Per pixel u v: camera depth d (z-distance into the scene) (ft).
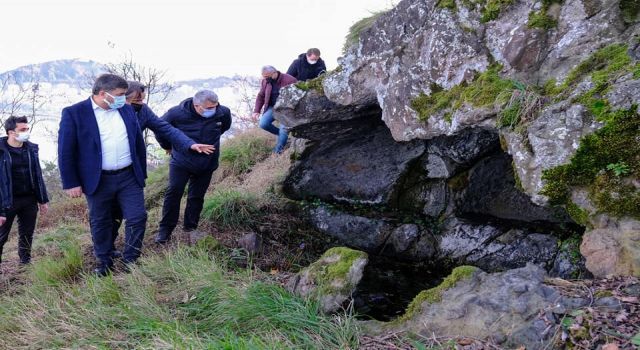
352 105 14.19
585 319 7.45
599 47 9.33
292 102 14.90
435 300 9.32
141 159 13.43
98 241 12.96
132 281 11.93
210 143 15.14
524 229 14.47
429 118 11.55
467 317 8.70
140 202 13.20
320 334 9.55
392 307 12.38
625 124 8.04
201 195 16.08
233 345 8.50
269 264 14.90
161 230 15.52
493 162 15.12
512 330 8.08
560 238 13.71
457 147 15.28
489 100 10.12
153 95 38.27
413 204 16.79
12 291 13.28
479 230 15.19
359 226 17.03
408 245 16.22
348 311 10.69
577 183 8.63
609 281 8.19
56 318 10.86
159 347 8.78
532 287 8.55
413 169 16.60
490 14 10.61
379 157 16.90
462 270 9.61
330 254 11.62
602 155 8.27
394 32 12.60
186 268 12.49
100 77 12.03
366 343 9.13
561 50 9.64
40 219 23.94
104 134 12.30
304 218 17.98
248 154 26.89
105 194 12.69
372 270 15.12
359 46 13.52
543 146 8.87
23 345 10.06
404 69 12.30
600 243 8.51
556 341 7.48
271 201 18.42
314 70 24.64
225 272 12.64
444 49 11.28
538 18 9.90
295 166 18.33
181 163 14.73
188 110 14.87
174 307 11.12
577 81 9.14
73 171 12.19
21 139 14.75
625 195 8.09
